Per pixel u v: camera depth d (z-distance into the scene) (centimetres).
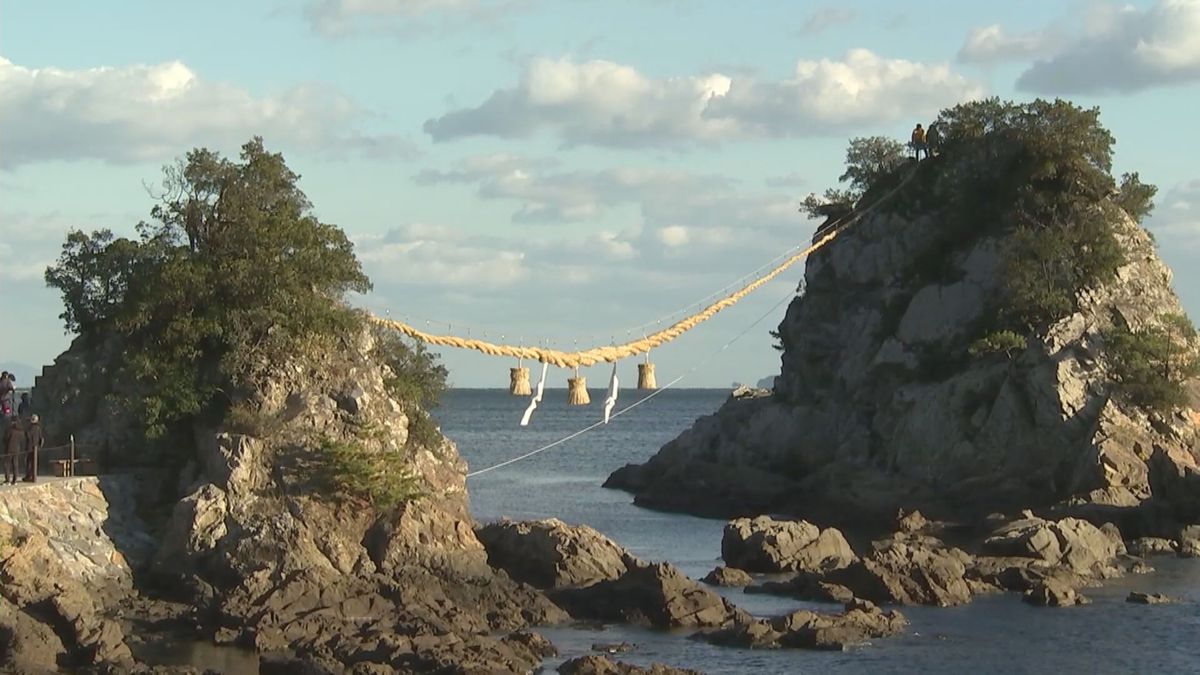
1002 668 6012
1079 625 6869
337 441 7631
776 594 7825
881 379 13512
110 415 8006
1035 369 11838
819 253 14875
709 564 9312
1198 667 6059
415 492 7650
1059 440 11600
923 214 14100
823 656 6162
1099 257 12506
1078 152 13338
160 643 6194
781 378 14988
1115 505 10512
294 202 8556
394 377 8375
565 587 7444
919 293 13438
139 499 7744
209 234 8225
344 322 8144
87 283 8444
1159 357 11825
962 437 12069
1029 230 12712
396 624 6306
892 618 6756
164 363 7906
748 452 14312
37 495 7031
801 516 12206
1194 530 9538
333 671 5572
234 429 7731
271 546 7131
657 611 6844
